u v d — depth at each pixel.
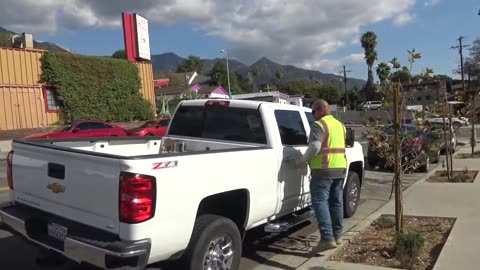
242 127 6.07
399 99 6.30
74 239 4.18
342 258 5.86
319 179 5.92
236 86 101.81
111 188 4.03
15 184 5.25
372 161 15.59
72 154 4.36
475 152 18.66
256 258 6.12
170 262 4.56
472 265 5.32
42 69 26.22
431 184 11.25
